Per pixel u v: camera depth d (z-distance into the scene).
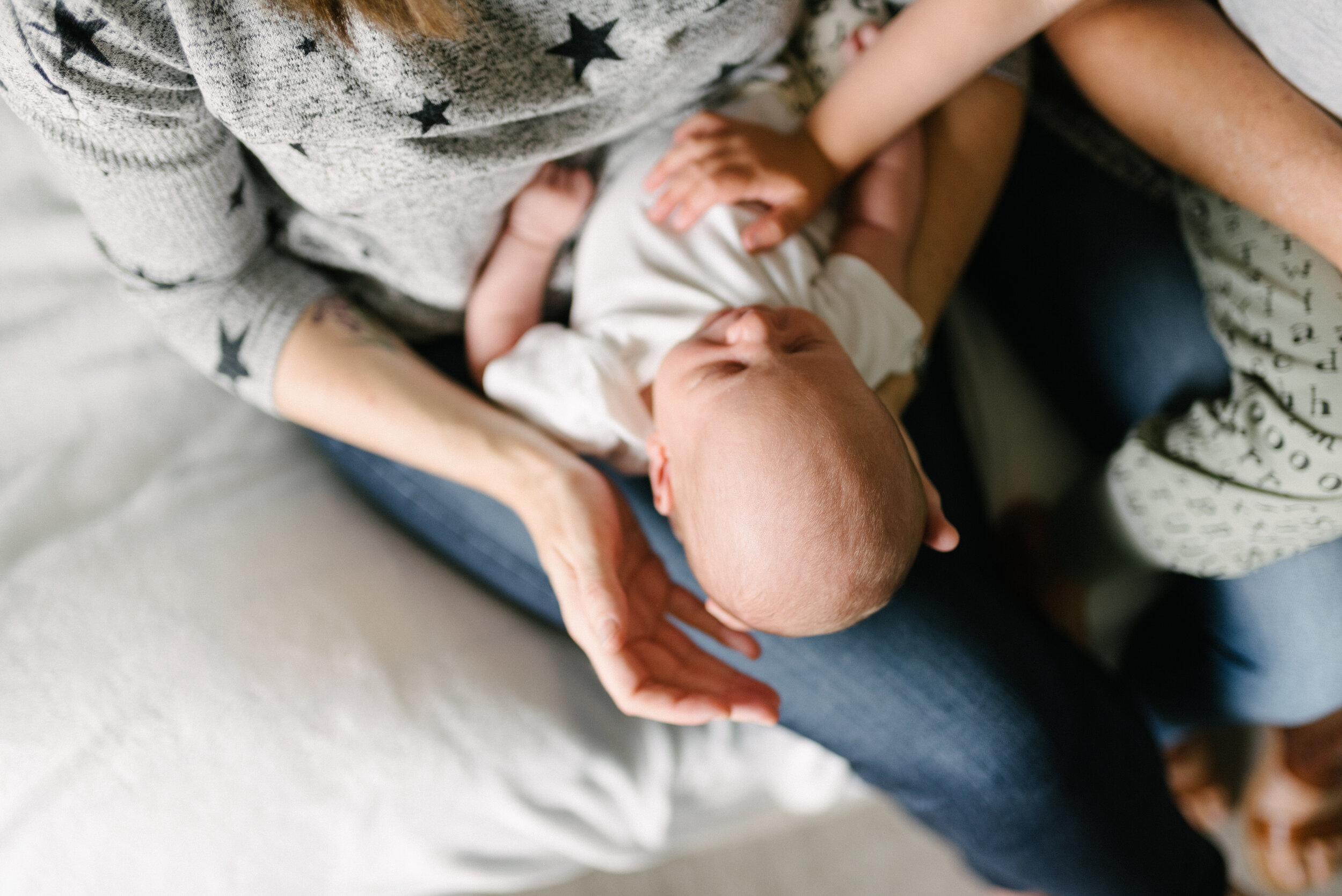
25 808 0.71
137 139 0.56
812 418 0.58
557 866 0.87
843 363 0.62
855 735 0.74
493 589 0.89
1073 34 0.74
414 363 0.76
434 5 0.52
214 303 0.72
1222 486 0.72
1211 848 0.81
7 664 0.74
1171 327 0.84
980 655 0.72
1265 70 0.68
